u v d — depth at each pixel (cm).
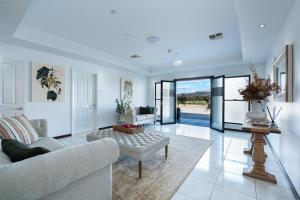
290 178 201
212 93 568
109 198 142
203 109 1026
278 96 255
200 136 441
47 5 233
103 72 542
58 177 96
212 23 290
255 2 188
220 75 549
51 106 395
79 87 469
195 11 249
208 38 363
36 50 363
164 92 694
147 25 299
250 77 497
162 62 610
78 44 396
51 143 211
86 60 462
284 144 238
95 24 295
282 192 184
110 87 570
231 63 500
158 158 279
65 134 426
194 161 266
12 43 318
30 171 86
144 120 588
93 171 120
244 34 279
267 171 237
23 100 339
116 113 589
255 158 220
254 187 193
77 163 107
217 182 204
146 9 244
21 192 81
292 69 200
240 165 253
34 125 245
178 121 760
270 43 322
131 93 665
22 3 189
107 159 130
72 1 224
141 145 226
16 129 200
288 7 199
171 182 200
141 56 521
